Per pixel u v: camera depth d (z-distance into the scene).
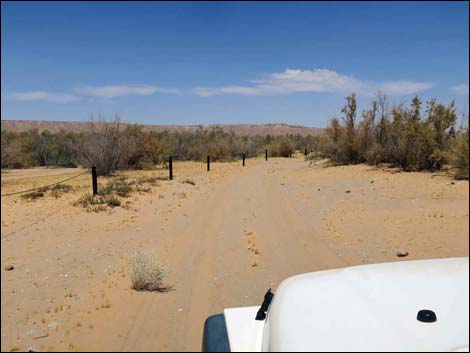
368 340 2.13
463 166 16.48
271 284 6.73
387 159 22.89
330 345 2.12
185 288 6.54
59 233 9.95
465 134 17.20
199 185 19.09
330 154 28.67
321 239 9.46
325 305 2.46
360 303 2.45
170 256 8.29
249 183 19.91
